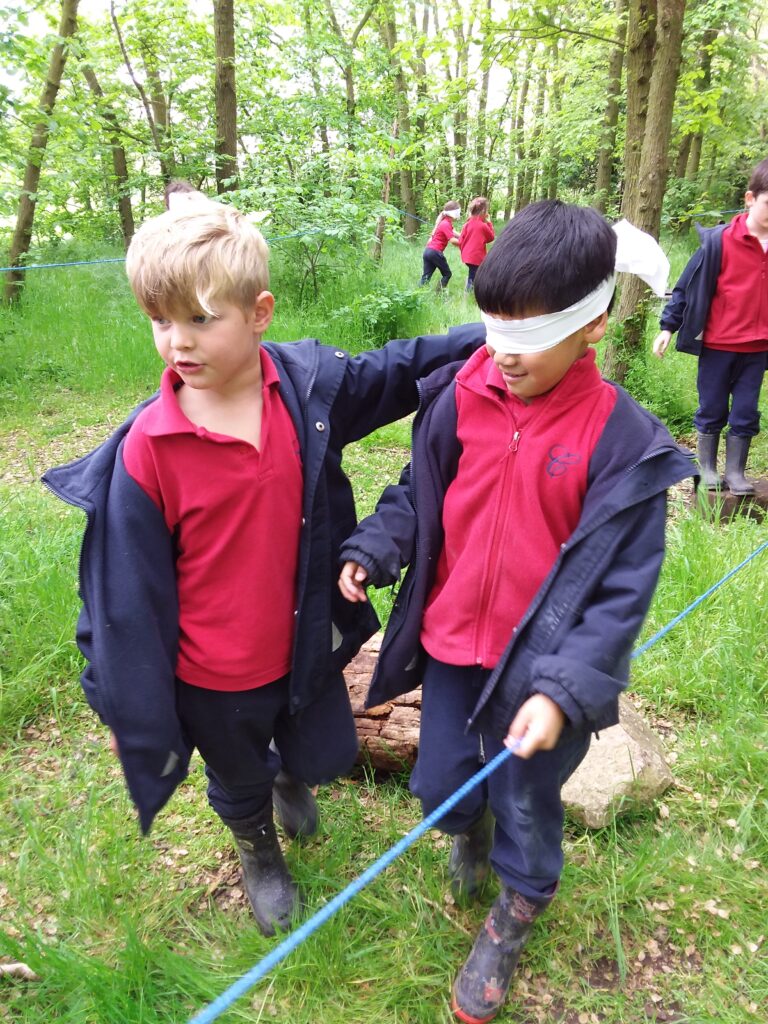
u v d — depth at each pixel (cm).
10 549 347
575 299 134
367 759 245
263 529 156
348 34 1573
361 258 984
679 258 1240
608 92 1254
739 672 284
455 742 169
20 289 904
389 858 130
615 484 141
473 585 158
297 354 168
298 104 1227
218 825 232
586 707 129
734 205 1603
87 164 938
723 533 384
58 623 305
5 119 827
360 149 1095
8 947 183
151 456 148
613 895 201
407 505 175
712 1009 181
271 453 155
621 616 136
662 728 273
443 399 163
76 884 206
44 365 698
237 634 162
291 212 894
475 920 202
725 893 206
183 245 132
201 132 1139
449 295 1102
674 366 658
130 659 150
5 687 282
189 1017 176
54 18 1023
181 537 156
